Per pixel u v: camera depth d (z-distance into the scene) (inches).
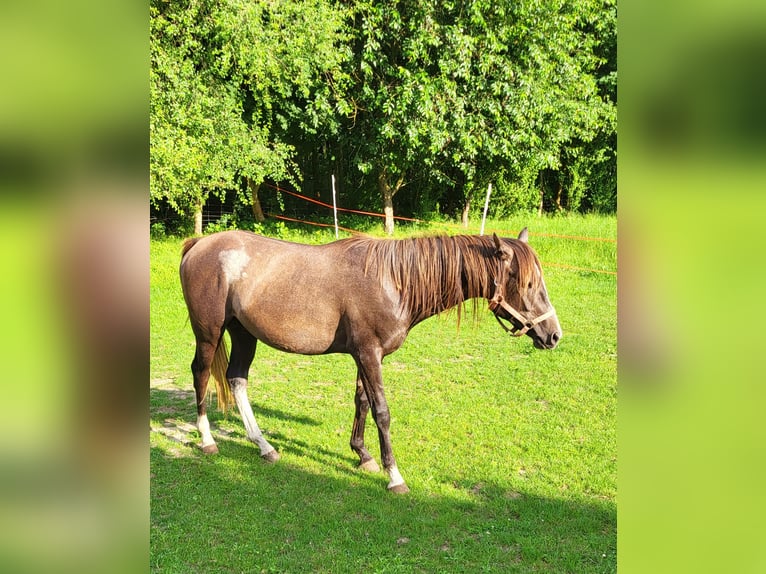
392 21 523.5
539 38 521.0
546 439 175.5
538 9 509.0
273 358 268.1
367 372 148.7
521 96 510.0
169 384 231.1
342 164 696.4
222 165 457.1
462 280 148.9
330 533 127.1
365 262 148.1
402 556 118.5
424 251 146.9
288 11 444.1
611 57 687.1
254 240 160.6
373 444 174.4
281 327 152.3
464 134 518.9
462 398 210.1
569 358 257.8
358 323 147.5
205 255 160.1
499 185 663.8
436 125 521.3
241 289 155.2
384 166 590.9
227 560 117.0
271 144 534.0
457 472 155.9
